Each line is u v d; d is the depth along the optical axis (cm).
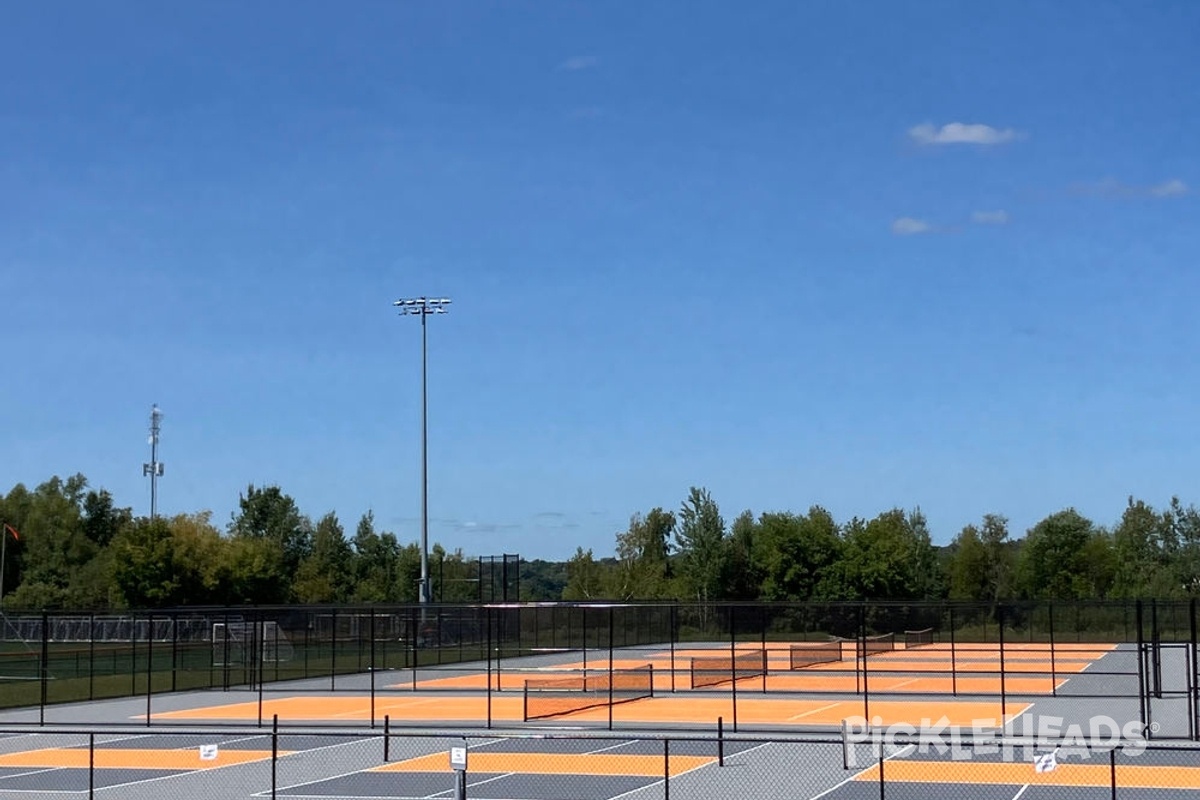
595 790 2327
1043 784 2303
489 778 2498
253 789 2402
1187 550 12331
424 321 6662
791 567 10044
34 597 10194
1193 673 2850
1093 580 10956
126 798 2312
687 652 6512
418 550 12938
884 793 2012
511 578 8300
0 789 2448
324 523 14312
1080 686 4425
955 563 11969
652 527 12525
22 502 12519
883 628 8394
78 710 4009
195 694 4553
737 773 2502
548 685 4678
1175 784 2281
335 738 3192
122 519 13138
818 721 3444
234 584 9488
